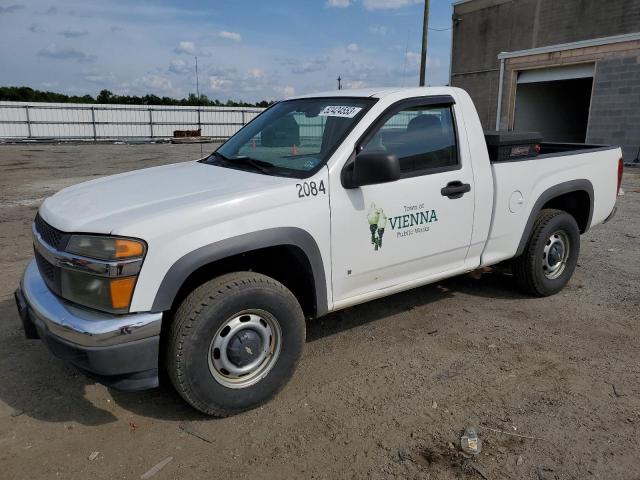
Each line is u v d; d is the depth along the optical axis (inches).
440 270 159.0
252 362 120.2
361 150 133.7
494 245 170.6
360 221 133.6
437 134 151.6
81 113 1481.3
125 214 109.0
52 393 130.0
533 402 126.5
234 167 145.3
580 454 107.8
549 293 193.5
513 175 169.3
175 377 111.0
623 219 332.5
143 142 1408.7
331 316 178.5
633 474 102.0
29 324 119.6
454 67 1189.1
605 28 922.1
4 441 111.7
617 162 213.3
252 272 121.0
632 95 645.3
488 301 191.9
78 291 106.3
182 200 114.7
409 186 142.2
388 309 184.4
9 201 400.8
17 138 1417.3
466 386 134.0
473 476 101.7
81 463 105.3
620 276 219.1
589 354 150.7
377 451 109.1
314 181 125.7
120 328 102.4
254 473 102.9
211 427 117.3
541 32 1013.8
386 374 140.1
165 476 101.8
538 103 870.4
